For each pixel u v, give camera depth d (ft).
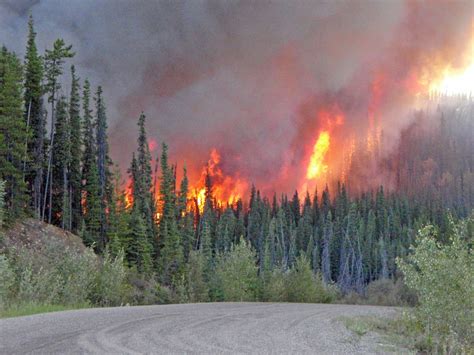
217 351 36.19
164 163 263.29
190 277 172.04
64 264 98.27
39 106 203.00
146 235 218.79
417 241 62.13
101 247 210.38
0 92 163.22
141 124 260.83
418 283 60.59
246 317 68.23
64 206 202.80
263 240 377.09
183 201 297.12
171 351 34.86
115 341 37.68
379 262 366.63
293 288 170.09
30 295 80.89
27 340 36.04
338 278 351.67
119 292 113.39
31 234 155.63
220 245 339.57
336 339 51.65
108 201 226.79
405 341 59.16
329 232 398.83
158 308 77.05
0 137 156.56
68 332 41.16
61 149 212.84
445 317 58.90
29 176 212.23
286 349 39.88
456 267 58.39
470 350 54.85
